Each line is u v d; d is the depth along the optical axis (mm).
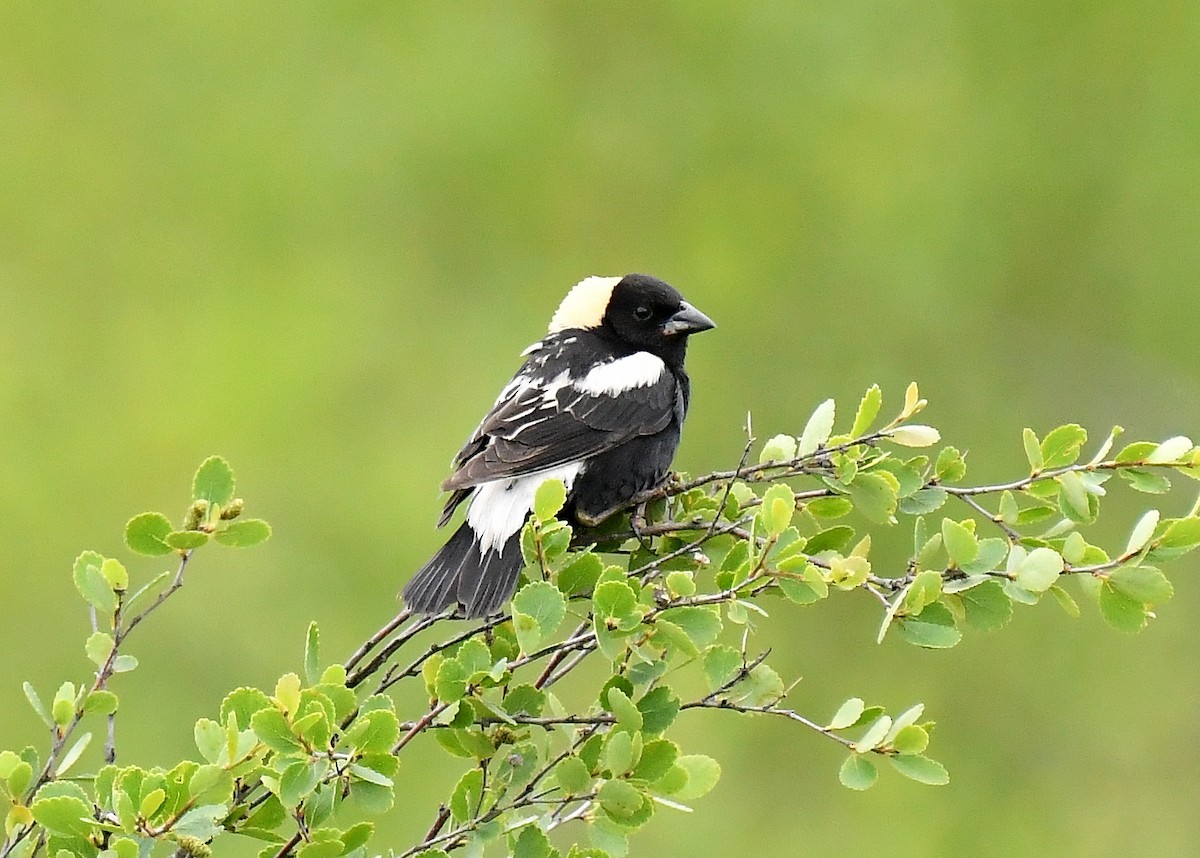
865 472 5934
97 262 18172
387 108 18719
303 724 4711
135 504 16219
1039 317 18766
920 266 18484
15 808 5055
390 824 12836
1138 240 18969
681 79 19156
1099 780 15844
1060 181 18969
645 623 5145
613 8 19141
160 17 19078
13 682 14742
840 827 14844
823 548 5883
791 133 19062
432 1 19156
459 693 5035
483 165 18625
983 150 19062
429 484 16469
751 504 6312
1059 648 16203
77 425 16797
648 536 6820
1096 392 18406
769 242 18719
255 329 17391
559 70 19188
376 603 15430
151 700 14367
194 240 18422
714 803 14539
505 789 5051
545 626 5023
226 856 11383
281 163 18625
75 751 5262
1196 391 18359
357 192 18625
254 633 14891
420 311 18109
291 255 18312
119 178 18531
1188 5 19000
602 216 18844
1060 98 19219
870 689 15812
